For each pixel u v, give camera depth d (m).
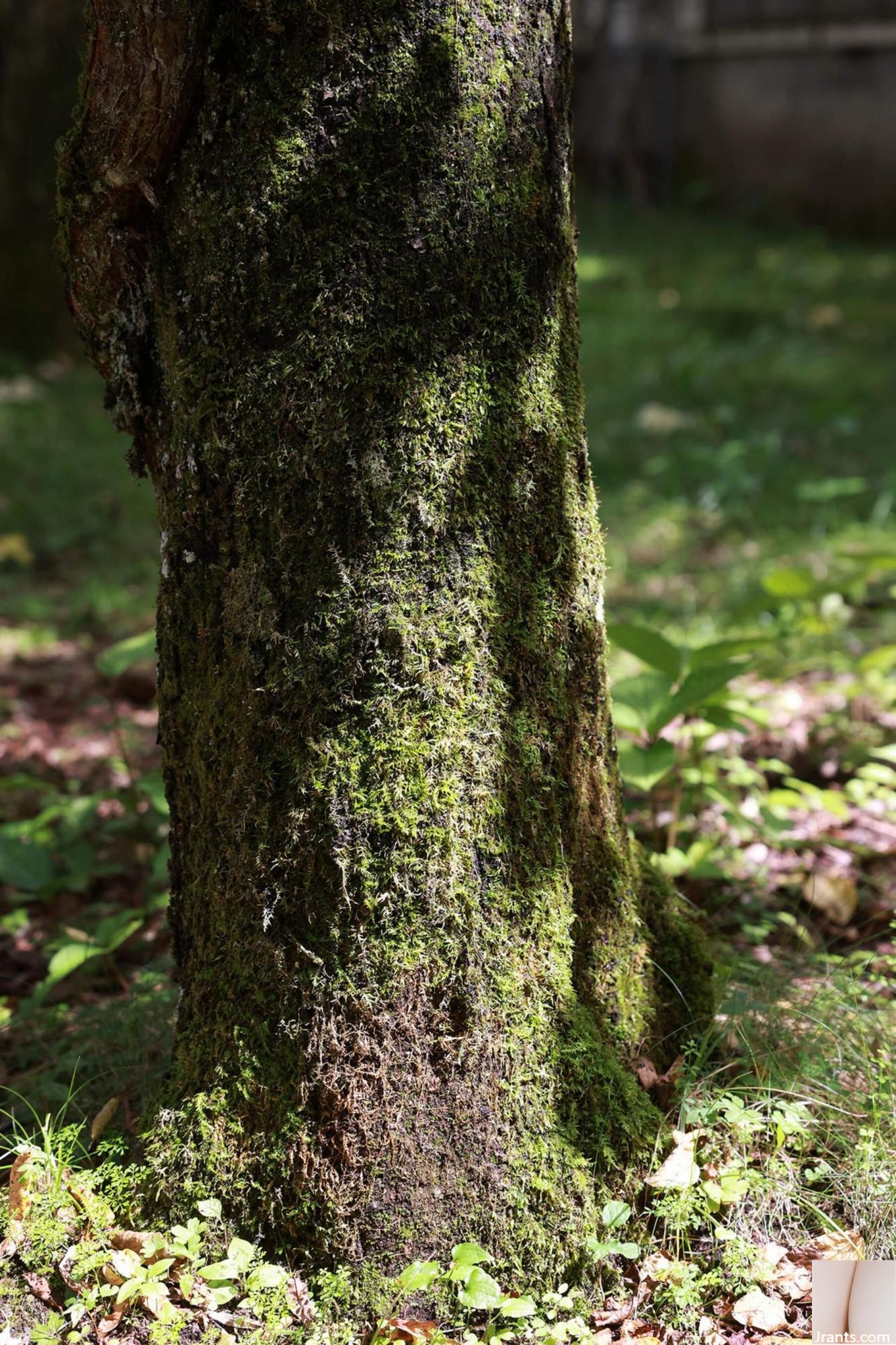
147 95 1.65
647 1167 1.74
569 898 1.76
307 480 1.67
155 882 2.30
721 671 2.14
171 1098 1.74
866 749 2.63
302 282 1.65
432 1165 1.68
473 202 1.66
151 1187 1.71
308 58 1.64
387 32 1.63
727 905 2.22
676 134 12.99
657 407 6.27
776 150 12.44
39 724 3.21
